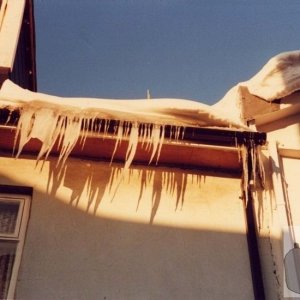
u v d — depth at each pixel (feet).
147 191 13.99
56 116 13.11
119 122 13.29
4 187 13.55
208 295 11.89
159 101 14.30
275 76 17.34
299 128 16.48
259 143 13.91
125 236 12.87
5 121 13.33
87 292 11.60
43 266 11.94
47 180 13.82
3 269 11.96
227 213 13.73
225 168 14.83
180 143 13.80
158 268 12.30
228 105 17.78
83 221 13.03
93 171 14.24
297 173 14.90
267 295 11.96
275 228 13.35
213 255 12.72
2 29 20.13
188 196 14.03
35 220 12.84
